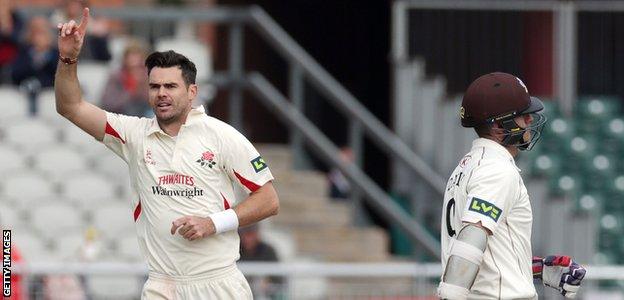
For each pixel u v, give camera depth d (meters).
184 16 55.59
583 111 61.91
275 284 41.50
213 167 26.41
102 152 52.56
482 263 24.25
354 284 44.62
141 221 26.70
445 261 24.88
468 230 23.77
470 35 60.91
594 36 62.34
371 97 71.06
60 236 49.06
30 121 52.84
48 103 53.59
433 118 56.38
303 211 54.00
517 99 24.42
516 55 61.16
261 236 48.66
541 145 60.78
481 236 23.73
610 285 48.88
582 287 43.53
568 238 53.75
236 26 55.91
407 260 52.69
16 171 51.50
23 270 39.59
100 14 54.81
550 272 26.08
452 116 56.09
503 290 24.19
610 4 62.16
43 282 40.03
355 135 53.94
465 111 24.86
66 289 40.28
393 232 55.84
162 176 26.27
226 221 26.16
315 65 54.81
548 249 53.81
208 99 57.22
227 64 68.81
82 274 40.03
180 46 55.06
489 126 24.58
